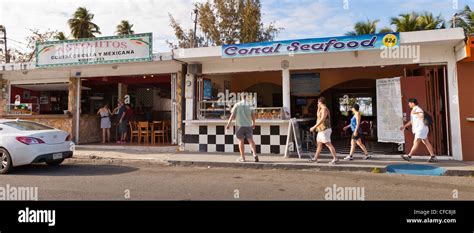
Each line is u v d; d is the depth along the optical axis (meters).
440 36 7.44
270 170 7.41
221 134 9.74
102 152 9.88
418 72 8.92
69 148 7.71
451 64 8.14
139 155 9.22
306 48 8.15
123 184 5.88
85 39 10.01
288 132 8.64
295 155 8.87
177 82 10.45
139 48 9.54
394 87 8.70
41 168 7.71
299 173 6.99
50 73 11.88
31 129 7.37
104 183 5.96
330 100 15.68
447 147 8.23
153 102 14.54
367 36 7.77
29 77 12.09
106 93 13.91
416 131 7.72
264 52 8.49
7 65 10.92
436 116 8.37
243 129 7.92
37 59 10.45
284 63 9.31
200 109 10.01
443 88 8.39
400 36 7.65
